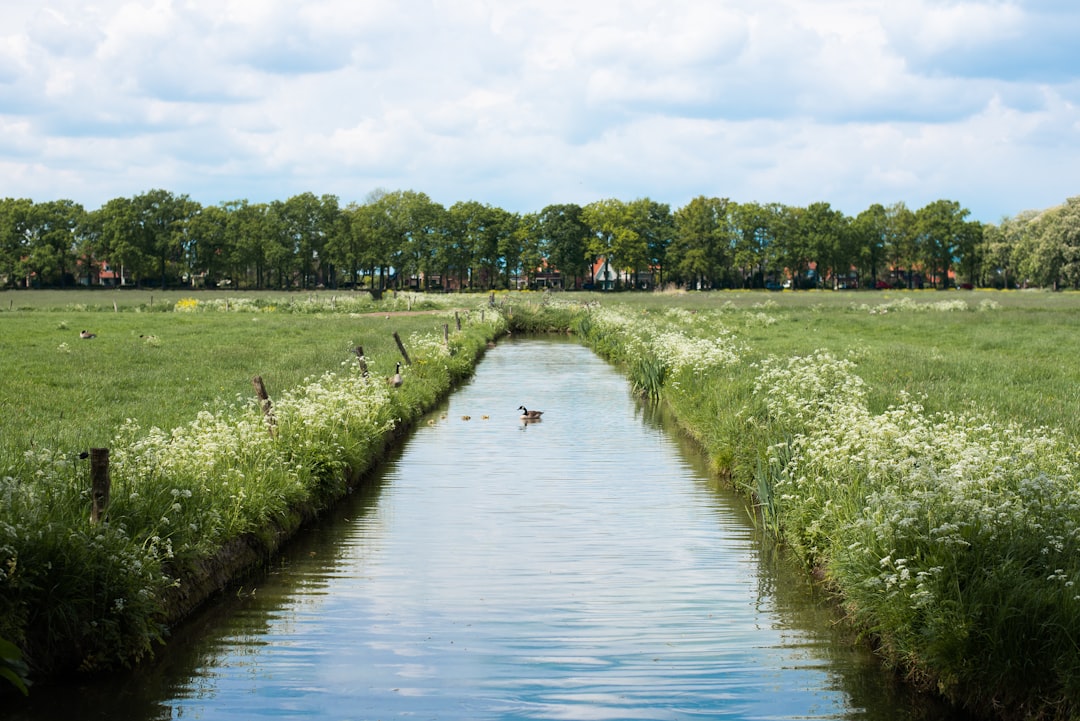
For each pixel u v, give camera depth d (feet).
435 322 165.48
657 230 475.72
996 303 214.28
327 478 43.60
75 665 24.94
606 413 74.54
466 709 23.13
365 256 451.53
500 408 77.46
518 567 34.78
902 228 489.26
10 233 431.84
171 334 132.98
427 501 45.14
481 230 458.91
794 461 37.68
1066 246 358.43
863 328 143.02
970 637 22.47
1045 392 65.72
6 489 26.09
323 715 22.86
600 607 30.50
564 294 337.93
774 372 56.54
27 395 63.36
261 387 46.52
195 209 450.30
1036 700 21.44
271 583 33.01
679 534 39.17
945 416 45.75
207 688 24.41
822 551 32.73
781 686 24.58
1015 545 24.80
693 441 61.82
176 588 29.14
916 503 26.40
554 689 24.30
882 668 25.80
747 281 493.77
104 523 27.04
